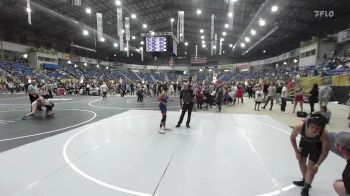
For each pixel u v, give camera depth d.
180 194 3.49
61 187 3.64
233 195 3.48
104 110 12.38
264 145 6.09
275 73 38.38
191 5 27.61
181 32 20.62
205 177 4.09
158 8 30.36
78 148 5.60
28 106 13.39
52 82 27.70
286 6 21.11
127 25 20.56
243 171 4.38
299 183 3.80
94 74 46.53
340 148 2.54
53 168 4.37
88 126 8.16
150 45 18.84
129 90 27.50
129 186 3.71
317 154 3.36
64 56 41.78
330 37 28.33
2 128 7.71
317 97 10.55
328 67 22.73
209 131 7.62
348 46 25.98
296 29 30.39
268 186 3.78
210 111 12.51
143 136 6.84
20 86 27.59
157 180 3.95
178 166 4.57
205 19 32.38
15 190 3.53
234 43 46.47
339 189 2.76
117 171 4.28
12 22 31.08
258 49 49.28
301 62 33.09
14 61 32.44
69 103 15.95
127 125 8.41
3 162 4.65
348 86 14.88
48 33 36.88
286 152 5.52
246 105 15.69
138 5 27.66
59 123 8.65
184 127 8.20
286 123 9.20
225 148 5.79
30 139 6.36
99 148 5.62
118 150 5.50
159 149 5.62
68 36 39.03
